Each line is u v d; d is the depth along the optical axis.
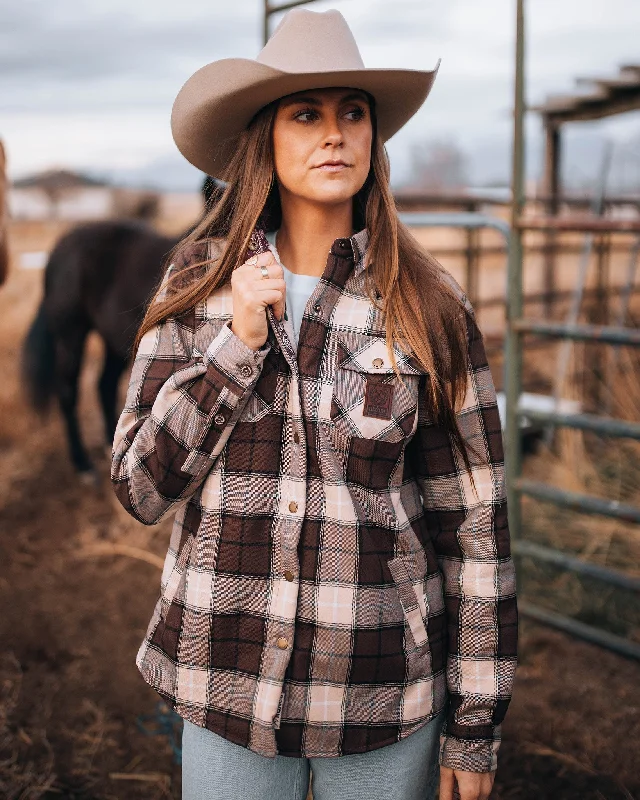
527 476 4.38
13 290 8.04
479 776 1.20
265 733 1.12
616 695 2.62
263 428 1.13
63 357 4.78
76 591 3.46
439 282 1.19
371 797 1.17
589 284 6.45
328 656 1.12
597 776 2.26
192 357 1.18
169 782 2.31
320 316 1.16
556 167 6.05
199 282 1.18
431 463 1.21
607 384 5.08
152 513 1.16
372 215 1.20
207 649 1.14
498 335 4.82
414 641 1.16
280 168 1.18
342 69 1.09
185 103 1.25
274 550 1.13
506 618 1.20
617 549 3.65
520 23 2.57
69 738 2.50
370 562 1.13
